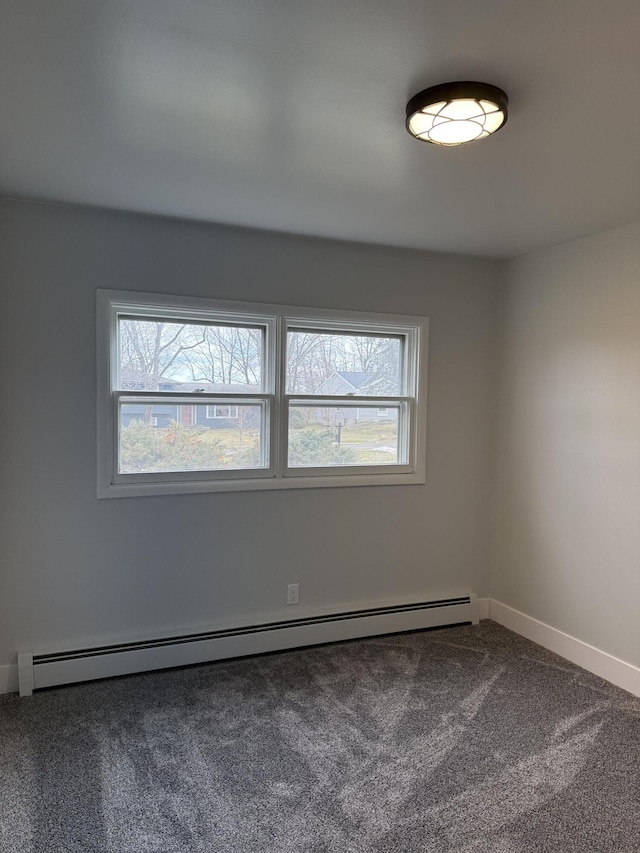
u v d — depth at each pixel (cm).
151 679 294
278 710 266
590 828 195
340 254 339
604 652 305
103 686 286
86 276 286
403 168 227
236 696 278
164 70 159
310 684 292
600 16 133
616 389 300
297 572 340
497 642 350
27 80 165
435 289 366
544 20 135
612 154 212
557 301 338
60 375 284
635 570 290
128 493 298
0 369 274
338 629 344
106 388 292
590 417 316
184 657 308
